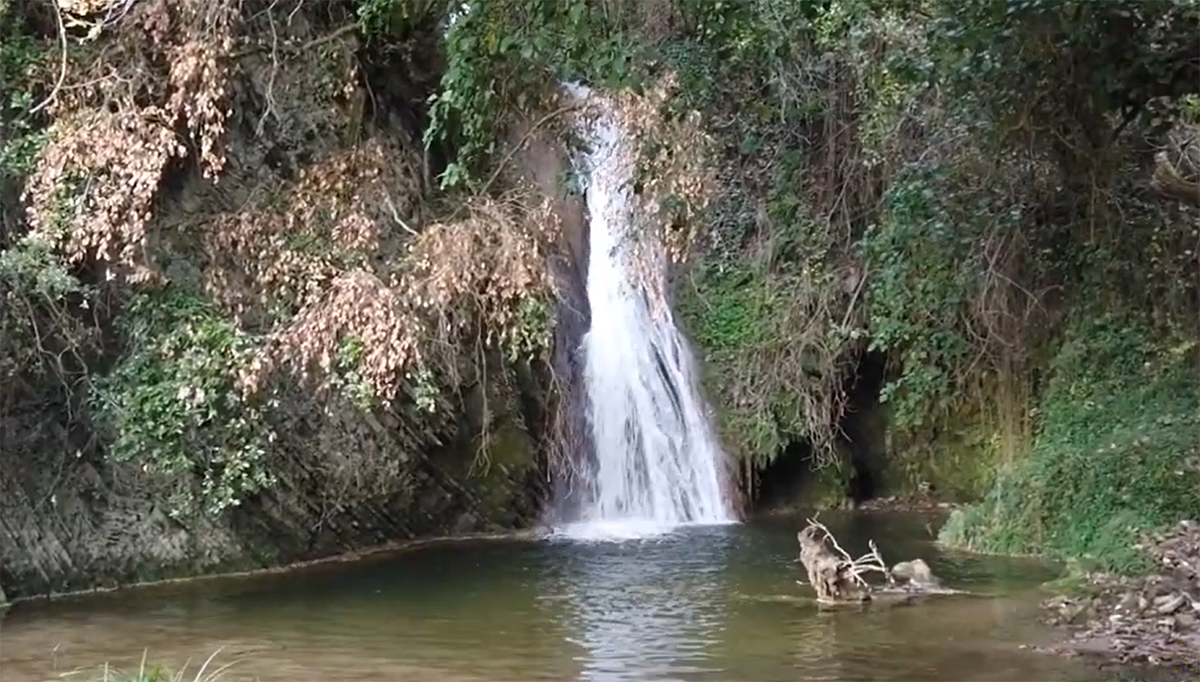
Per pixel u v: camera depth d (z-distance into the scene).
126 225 12.39
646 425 19.97
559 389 18.81
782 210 19.64
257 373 12.73
